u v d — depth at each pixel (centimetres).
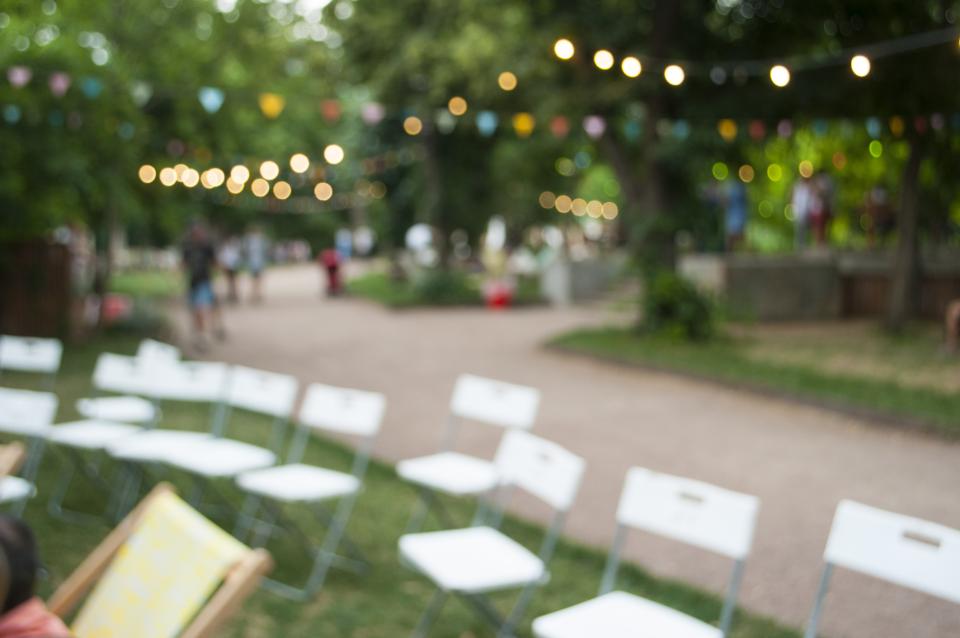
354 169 2844
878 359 1187
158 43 1658
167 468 718
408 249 3103
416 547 434
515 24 1500
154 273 3972
